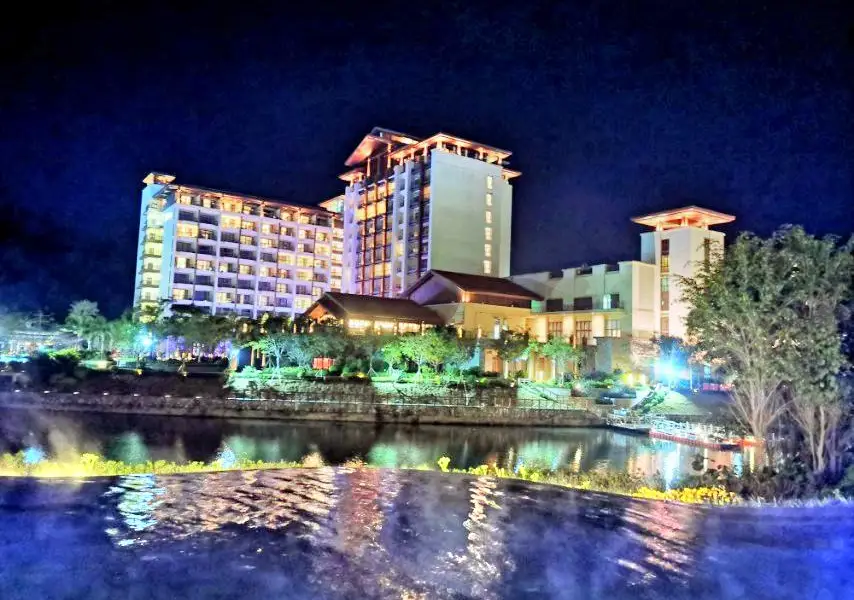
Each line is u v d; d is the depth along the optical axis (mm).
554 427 59906
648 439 53594
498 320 93750
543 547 13414
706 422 59375
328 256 146375
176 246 129000
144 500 16438
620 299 91562
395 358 73500
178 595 10258
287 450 43844
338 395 61906
